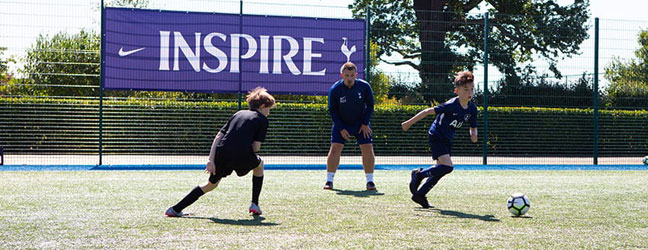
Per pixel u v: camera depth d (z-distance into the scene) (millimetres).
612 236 4410
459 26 13453
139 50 11578
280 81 12062
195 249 3807
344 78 7539
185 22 11742
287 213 5363
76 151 12445
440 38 13266
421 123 14367
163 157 13070
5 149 12203
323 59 12156
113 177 8875
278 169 10836
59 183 7906
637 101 14133
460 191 7406
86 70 12320
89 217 5062
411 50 13508
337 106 7609
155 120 13016
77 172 9695
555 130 14211
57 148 12398
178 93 13383
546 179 9266
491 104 13117
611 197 6895
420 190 5848
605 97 14141
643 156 14430
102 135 12633
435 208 5797
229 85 11906
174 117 13195
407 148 14328
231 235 4270
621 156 14398
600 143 14328
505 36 13445
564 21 13305
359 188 7680
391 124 14281
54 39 11781
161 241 4043
